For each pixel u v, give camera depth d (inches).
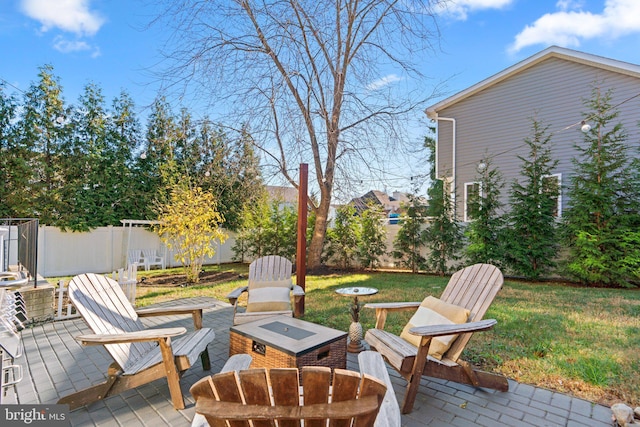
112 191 428.8
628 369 115.2
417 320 115.6
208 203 337.7
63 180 397.1
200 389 42.8
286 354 98.9
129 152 446.3
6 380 111.7
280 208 439.5
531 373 116.7
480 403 99.0
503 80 389.7
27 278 194.5
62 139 395.2
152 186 459.8
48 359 132.6
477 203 325.1
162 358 96.2
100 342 85.4
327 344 106.2
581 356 126.4
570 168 344.5
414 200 373.4
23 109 372.2
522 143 376.2
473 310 109.4
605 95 309.4
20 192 363.6
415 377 93.0
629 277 261.4
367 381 40.9
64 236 387.5
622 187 267.3
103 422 89.7
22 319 105.8
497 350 135.2
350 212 395.5
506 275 323.0
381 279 321.1
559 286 276.2
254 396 41.8
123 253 428.5
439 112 439.8
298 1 300.8
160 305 226.8
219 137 337.7
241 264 488.4
